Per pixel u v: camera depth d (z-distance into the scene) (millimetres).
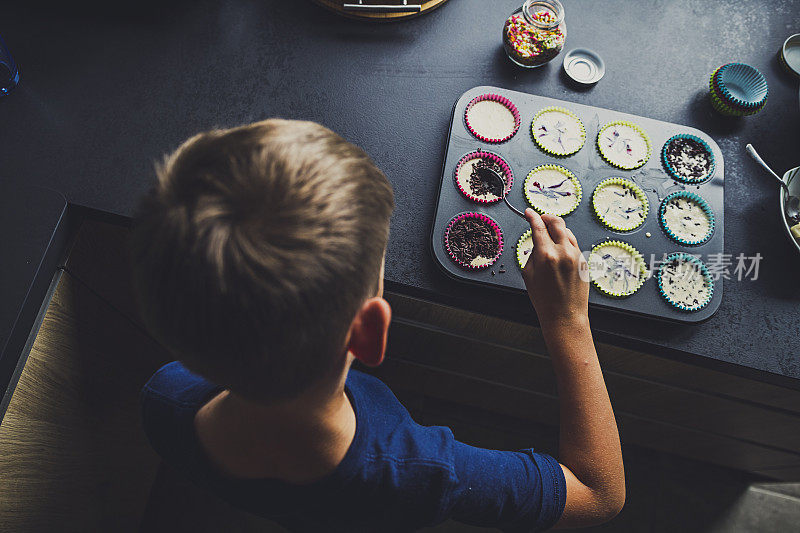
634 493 1654
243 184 351
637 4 1117
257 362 388
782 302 932
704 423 1291
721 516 1646
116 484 1291
